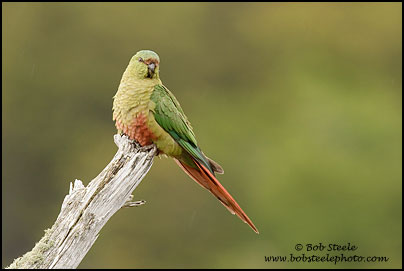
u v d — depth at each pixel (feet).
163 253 62.75
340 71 81.15
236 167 69.41
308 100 76.28
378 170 67.56
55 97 72.64
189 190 64.49
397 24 83.61
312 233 62.75
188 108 75.82
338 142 71.05
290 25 83.15
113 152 69.21
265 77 80.02
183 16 79.56
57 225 19.92
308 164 66.74
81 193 20.54
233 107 76.69
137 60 25.57
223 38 81.25
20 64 73.05
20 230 65.46
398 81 81.51
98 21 75.31
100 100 73.26
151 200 63.77
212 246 63.16
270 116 75.46
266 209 64.95
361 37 83.97
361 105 74.95
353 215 63.82
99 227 20.40
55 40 74.79
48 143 70.28
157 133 25.36
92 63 74.28
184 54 78.74
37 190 67.87
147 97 25.25
